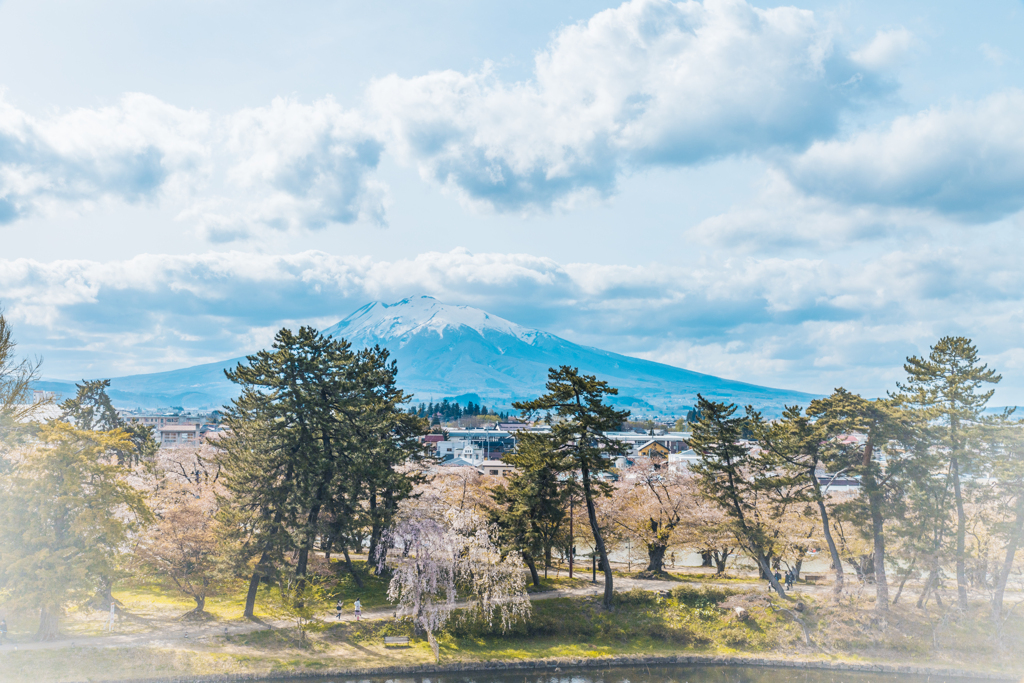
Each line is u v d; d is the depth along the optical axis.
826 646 55.72
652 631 57.00
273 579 54.28
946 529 58.78
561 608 59.22
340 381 58.75
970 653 54.09
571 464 60.44
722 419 65.38
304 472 57.34
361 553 76.94
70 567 45.38
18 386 48.88
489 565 55.62
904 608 59.50
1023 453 55.19
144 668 44.06
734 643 56.16
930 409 58.94
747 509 66.81
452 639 53.22
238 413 61.34
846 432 61.75
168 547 53.88
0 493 45.88
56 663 43.16
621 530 74.44
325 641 51.41
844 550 70.31
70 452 48.06
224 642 49.19
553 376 61.66
